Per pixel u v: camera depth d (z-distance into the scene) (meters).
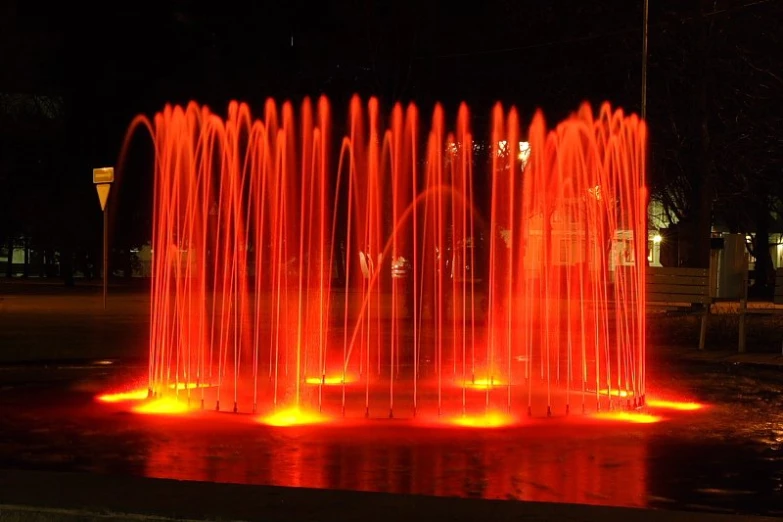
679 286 19.14
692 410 11.73
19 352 16.72
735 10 29.36
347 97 25.86
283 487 7.18
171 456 8.88
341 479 8.05
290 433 10.01
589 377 15.30
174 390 13.08
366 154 25.31
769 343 19.59
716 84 32.88
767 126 31.47
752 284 45.44
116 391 12.88
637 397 12.66
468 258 27.61
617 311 18.42
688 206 35.19
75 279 54.16
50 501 6.71
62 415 11.01
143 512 6.48
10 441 9.52
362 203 25.22
